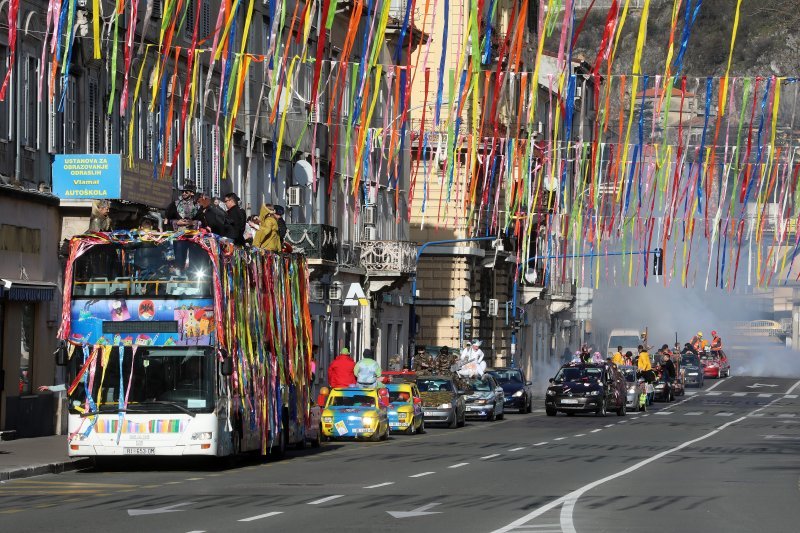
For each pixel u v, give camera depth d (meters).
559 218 193.50
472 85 74.69
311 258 153.75
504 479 74.19
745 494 66.25
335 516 54.44
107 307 78.69
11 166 99.12
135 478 74.25
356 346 177.50
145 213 109.25
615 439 117.62
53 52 74.19
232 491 66.00
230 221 84.12
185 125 90.31
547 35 68.12
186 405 77.94
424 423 140.00
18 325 100.50
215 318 78.25
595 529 50.47
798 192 121.75
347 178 167.88
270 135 147.12
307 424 99.50
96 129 112.38
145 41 116.75
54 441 96.81
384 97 178.75
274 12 77.00
